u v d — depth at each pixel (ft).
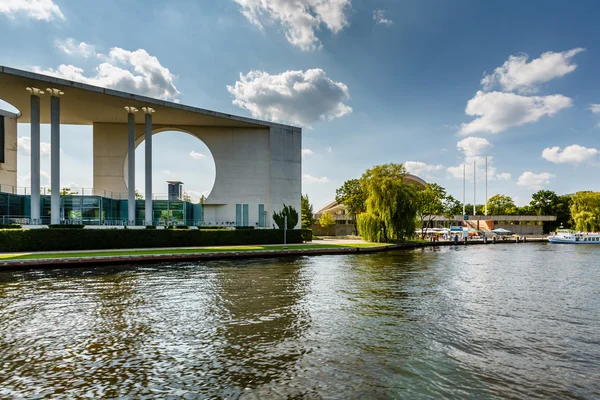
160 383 20.74
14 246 81.41
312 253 100.53
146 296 43.34
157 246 102.22
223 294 44.91
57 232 87.25
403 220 134.72
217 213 139.95
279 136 144.46
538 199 328.70
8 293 44.39
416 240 174.40
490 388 20.59
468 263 86.38
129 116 118.42
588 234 199.52
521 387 20.77
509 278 62.08
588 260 97.30
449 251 128.47
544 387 20.84
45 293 44.50
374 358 24.79
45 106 115.75
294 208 147.74
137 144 138.82
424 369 23.07
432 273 66.49
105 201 117.08
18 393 19.49
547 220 284.61
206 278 56.70
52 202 102.22
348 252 107.04
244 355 25.08
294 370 22.65
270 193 140.36
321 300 42.37
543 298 45.21
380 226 137.90
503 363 24.26
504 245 177.27
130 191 116.67
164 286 49.62
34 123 102.53
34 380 21.08
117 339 28.14
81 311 36.27
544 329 31.91
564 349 27.02
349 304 40.55
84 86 102.27
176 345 26.94
